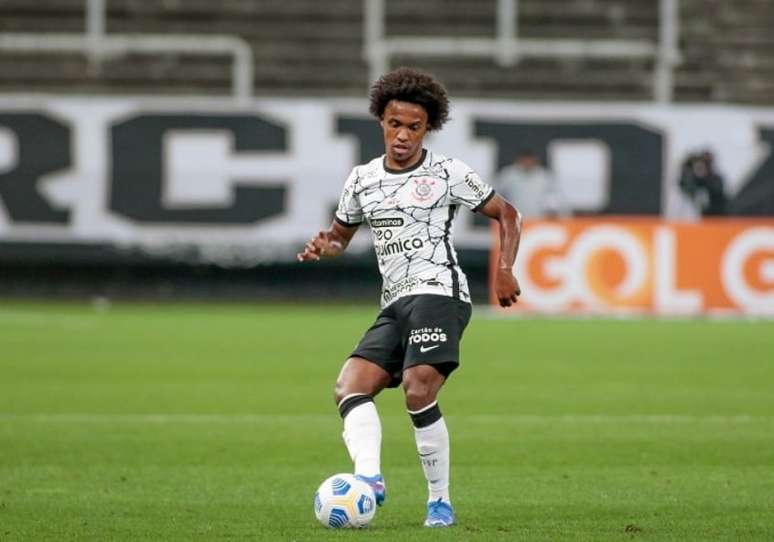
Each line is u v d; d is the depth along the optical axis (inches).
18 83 3860.7
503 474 1214.3
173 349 2390.5
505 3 3890.3
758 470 1232.8
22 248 3383.4
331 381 1957.4
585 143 3371.1
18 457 1309.1
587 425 1535.4
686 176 3373.5
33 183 3380.9
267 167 3383.4
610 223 3179.1
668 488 1131.9
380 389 946.7
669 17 3892.7
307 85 3905.0
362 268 3572.8
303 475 1210.6
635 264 3169.3
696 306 3171.8
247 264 3496.6
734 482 1163.3
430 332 910.4
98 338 2581.2
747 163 3368.6
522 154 3366.1
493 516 995.9
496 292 923.4
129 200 3388.3
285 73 3905.0
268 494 1106.7
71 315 3137.3
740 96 3996.1
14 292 3599.9
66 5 3937.0
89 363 2170.3
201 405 1700.3
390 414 1654.8
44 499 1078.4
